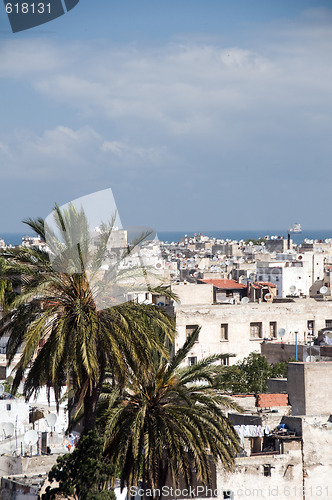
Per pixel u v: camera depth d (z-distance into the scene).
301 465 58.09
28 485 58.09
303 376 63.22
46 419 69.44
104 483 50.84
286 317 115.31
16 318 49.78
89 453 50.81
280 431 59.47
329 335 109.19
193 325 110.00
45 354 48.25
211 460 55.44
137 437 49.88
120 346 47.91
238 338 112.38
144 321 49.69
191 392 54.03
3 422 72.69
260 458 56.69
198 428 51.12
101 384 50.12
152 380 51.97
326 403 63.53
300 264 186.12
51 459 66.56
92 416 50.56
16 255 48.12
